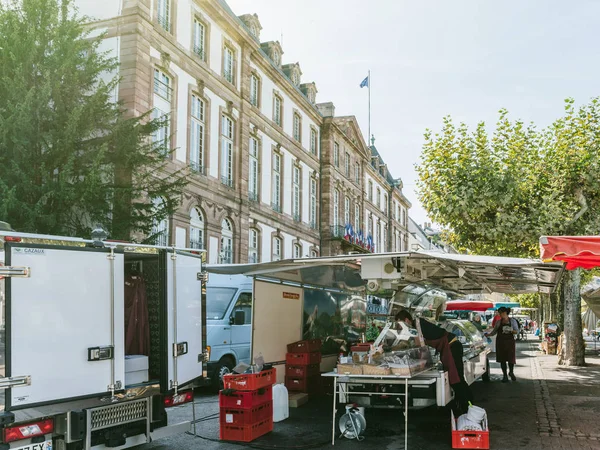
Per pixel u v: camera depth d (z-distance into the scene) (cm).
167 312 671
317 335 1320
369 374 745
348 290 1515
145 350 700
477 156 1658
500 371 1633
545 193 1639
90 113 1571
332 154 4050
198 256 741
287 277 1124
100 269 587
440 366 866
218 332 1291
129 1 2041
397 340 828
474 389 1262
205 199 2444
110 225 1567
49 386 528
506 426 866
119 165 1636
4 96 1495
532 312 6147
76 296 560
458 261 792
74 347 554
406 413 720
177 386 673
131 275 701
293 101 3522
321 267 1033
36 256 529
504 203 1552
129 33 2031
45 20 1579
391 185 5884
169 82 2239
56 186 1464
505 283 1288
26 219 1400
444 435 809
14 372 502
